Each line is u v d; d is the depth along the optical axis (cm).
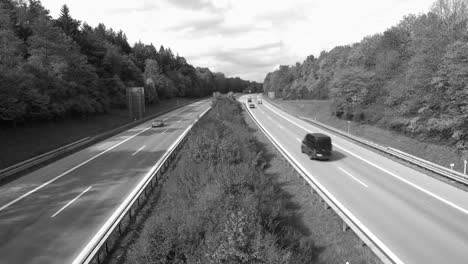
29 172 2345
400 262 1012
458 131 2286
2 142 2919
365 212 1416
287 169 2269
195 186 1567
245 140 2712
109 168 2406
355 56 5634
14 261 1094
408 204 1502
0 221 1448
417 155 2580
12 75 2895
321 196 1569
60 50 4156
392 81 3500
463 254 1052
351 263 1073
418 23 3803
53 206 1623
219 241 909
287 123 4753
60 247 1188
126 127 4822
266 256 837
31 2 4750
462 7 3056
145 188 1731
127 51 10144
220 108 5184
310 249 1132
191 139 2527
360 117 4009
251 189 1493
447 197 1588
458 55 2284
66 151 3045
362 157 2538
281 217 1335
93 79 5397
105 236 1151
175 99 10844
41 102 3509
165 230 1025
